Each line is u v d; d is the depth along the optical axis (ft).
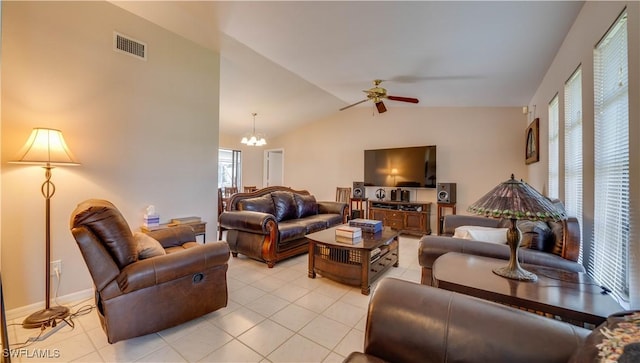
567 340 2.78
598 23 5.84
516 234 4.99
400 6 6.89
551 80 9.80
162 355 5.63
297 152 24.27
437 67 10.52
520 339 2.90
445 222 11.07
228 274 10.17
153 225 9.19
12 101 6.89
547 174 10.91
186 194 10.73
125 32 8.89
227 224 11.89
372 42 9.00
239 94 16.65
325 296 8.38
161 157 9.93
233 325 6.73
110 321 5.47
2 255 6.85
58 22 7.55
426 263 7.17
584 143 6.73
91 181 8.25
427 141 18.21
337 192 21.18
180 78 10.44
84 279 8.13
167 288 6.15
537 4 6.44
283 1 7.27
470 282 4.76
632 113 4.56
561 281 4.82
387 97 12.41
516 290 4.47
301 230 12.21
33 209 7.28
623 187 5.17
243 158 25.99
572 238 5.98
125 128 8.96
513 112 16.07
